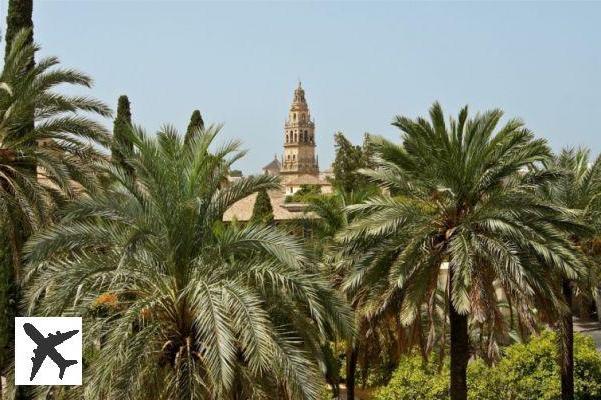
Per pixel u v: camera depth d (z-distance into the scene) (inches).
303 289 475.2
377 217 636.1
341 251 666.8
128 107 1264.8
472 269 601.6
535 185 650.2
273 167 6894.7
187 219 491.2
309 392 448.8
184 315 487.2
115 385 435.8
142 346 453.1
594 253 787.4
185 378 461.7
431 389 843.4
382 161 669.9
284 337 473.4
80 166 743.7
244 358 476.7
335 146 2787.9
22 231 711.7
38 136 739.4
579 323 1508.4
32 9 844.0
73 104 748.6
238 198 526.0
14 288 675.4
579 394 895.1
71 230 502.3
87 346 466.6
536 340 933.8
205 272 485.4
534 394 875.4
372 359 882.8
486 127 648.4
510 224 609.0
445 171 634.2
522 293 598.5
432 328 688.4
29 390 597.6
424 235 628.1
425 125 642.8
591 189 804.0
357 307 696.4
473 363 898.7
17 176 722.2
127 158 524.7
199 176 519.2
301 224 853.2
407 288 641.6
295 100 6087.6
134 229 474.9
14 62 723.4
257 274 481.4
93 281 482.3
